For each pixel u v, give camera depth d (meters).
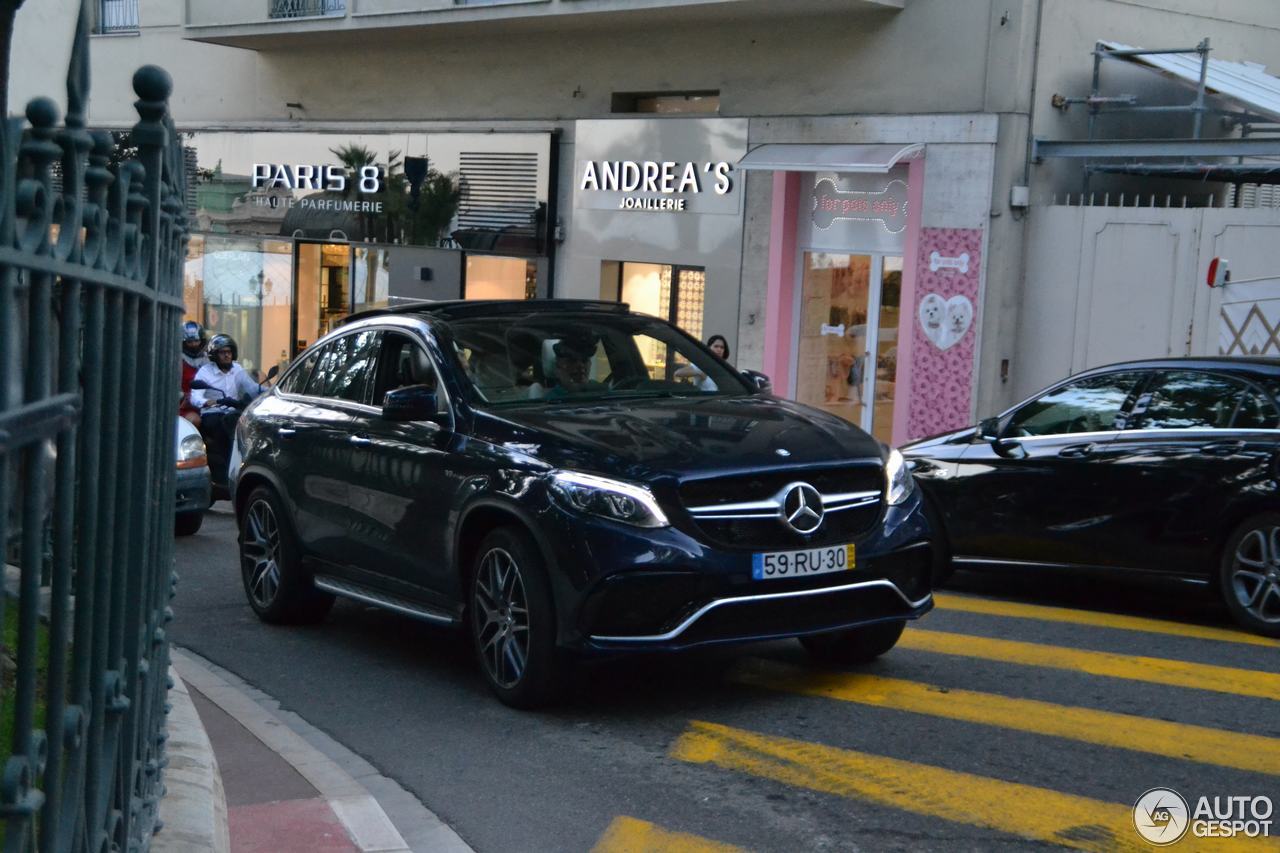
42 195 2.11
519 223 21.22
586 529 6.27
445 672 7.76
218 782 5.21
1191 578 8.80
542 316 8.23
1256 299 14.64
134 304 3.00
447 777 5.83
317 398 8.83
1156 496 8.90
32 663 2.10
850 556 6.55
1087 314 15.80
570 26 19.91
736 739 6.25
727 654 7.88
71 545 2.34
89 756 2.72
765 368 18.20
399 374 8.06
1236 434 8.64
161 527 3.96
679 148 19.02
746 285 18.41
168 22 27.19
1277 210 14.52
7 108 1.96
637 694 7.08
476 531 7.07
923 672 7.43
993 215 16.00
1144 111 16.08
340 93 24.27
